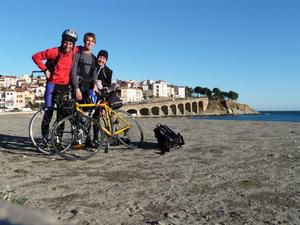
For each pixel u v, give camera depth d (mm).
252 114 121312
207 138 5191
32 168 2992
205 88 123875
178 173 2795
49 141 3779
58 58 3854
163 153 3836
